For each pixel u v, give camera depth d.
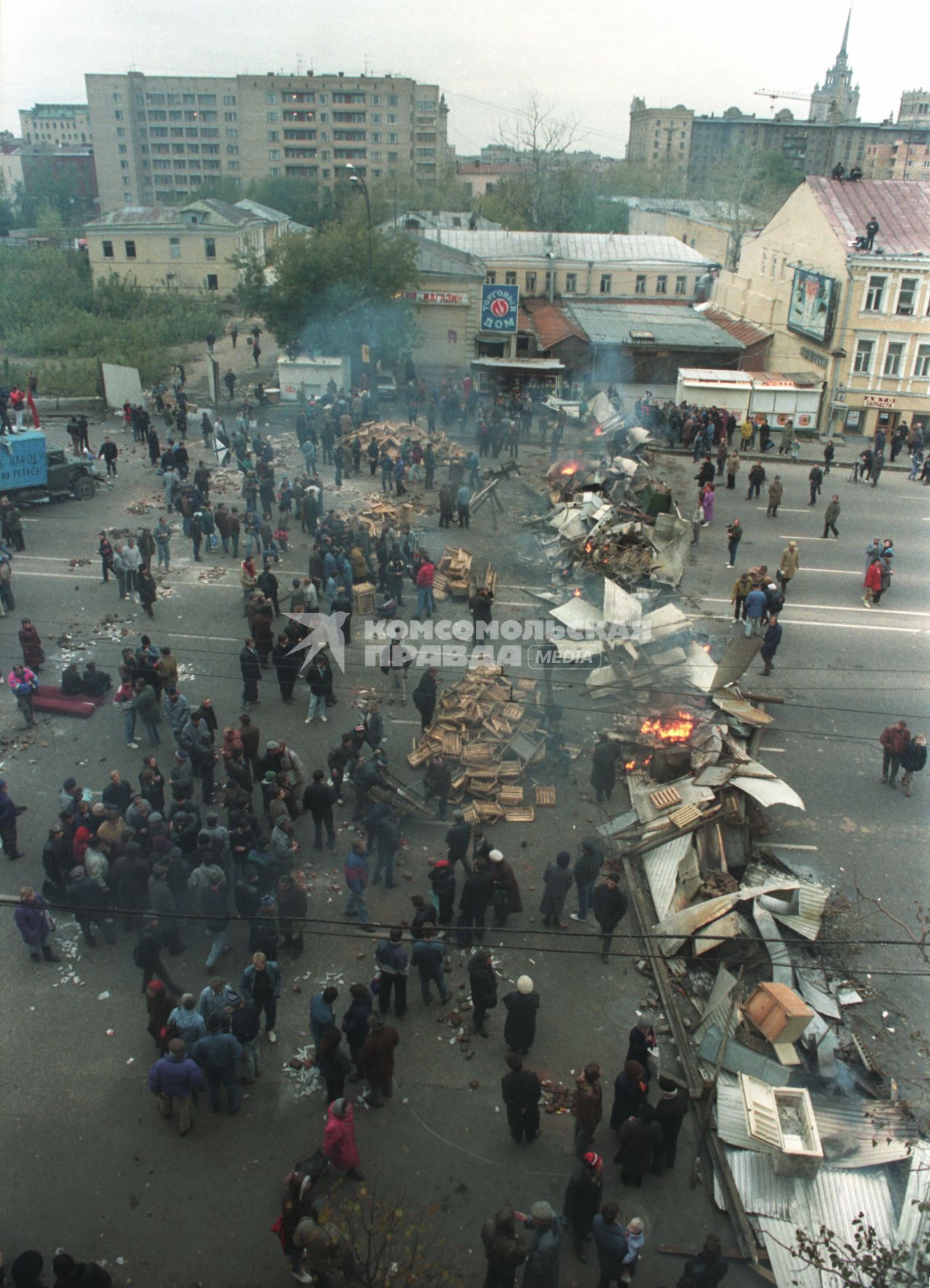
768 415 40.78
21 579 23.39
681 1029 11.38
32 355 50.91
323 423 35.62
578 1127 9.66
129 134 135.50
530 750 16.67
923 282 38.81
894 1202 9.40
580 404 40.28
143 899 12.43
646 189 115.56
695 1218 9.38
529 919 13.32
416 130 135.88
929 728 18.52
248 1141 10.05
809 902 13.00
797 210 44.09
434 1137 10.16
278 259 41.94
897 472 36.34
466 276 44.44
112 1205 9.32
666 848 14.15
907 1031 11.66
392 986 11.98
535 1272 8.00
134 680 16.72
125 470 32.16
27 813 15.01
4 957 12.35
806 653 21.45
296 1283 8.64
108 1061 10.89
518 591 23.78
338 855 14.45
